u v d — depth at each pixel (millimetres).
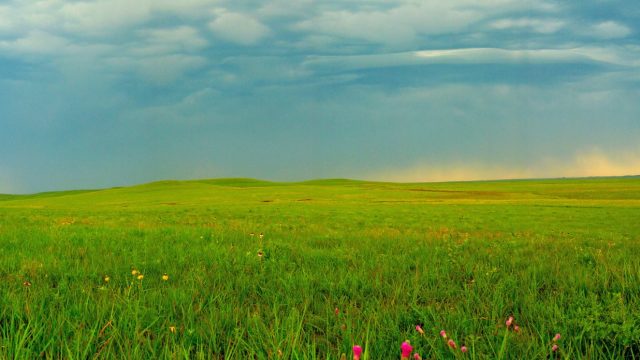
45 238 14227
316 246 13281
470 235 20219
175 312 5379
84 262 9164
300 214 42469
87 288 6625
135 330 4414
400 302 5914
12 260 9336
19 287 6520
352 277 7309
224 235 16062
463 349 3633
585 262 9805
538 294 6352
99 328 4629
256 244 13102
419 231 22719
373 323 4867
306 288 6570
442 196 100188
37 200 102188
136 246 12344
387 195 103062
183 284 6922
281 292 6461
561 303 5500
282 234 17688
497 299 5738
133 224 25766
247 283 7043
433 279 7344
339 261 9602
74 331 4426
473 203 70375
